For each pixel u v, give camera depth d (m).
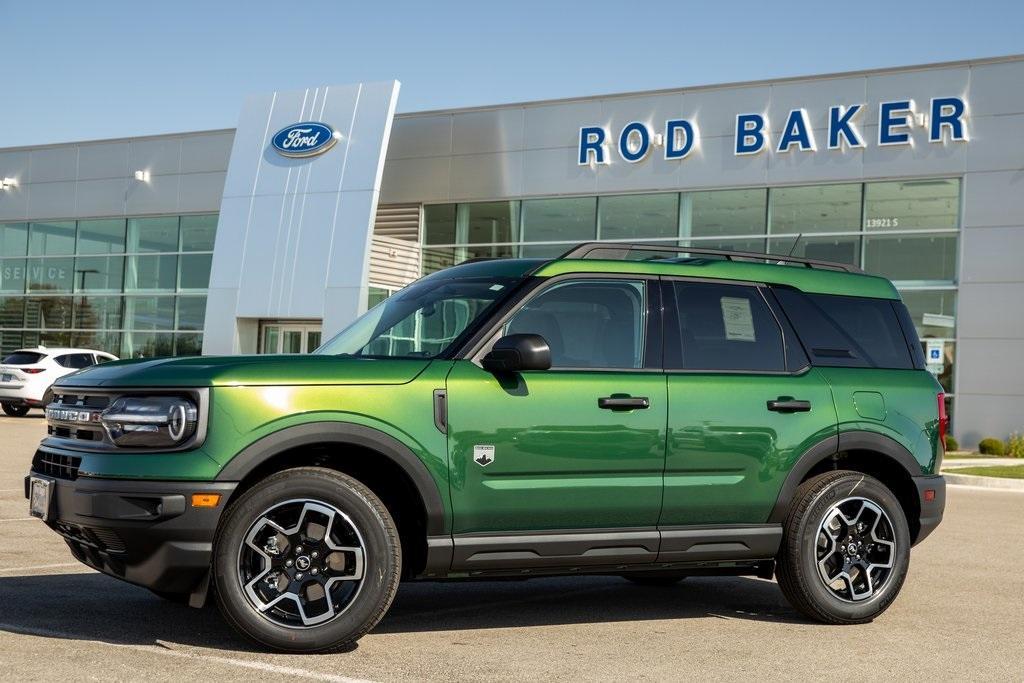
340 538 5.28
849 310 6.77
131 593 6.52
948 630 6.35
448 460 5.45
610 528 5.84
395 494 5.68
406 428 5.38
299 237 28.89
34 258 36.06
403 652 5.36
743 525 6.17
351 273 28.05
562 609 6.65
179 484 5.01
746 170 26.16
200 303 33.19
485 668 5.09
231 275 29.69
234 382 5.16
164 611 6.04
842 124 25.30
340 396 5.30
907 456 6.62
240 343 29.67
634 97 27.36
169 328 33.69
